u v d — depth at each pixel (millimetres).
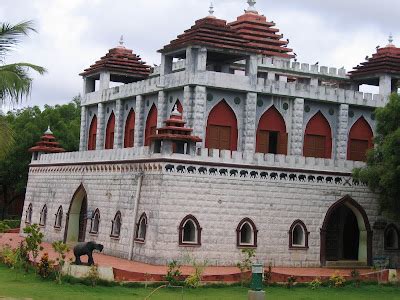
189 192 41562
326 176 45531
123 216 45062
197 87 45625
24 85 29453
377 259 46125
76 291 30688
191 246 41219
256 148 48219
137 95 53188
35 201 59594
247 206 43000
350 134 51406
